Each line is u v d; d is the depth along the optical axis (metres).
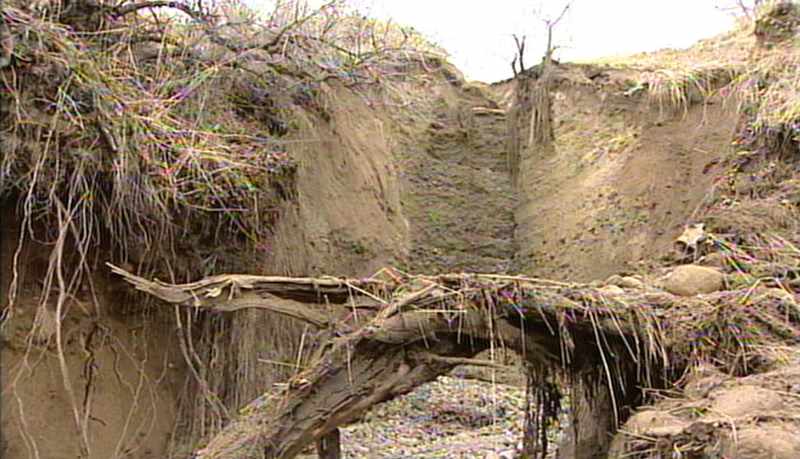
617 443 3.78
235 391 6.12
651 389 4.06
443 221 11.31
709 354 4.15
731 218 7.09
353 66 8.40
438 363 4.28
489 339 4.36
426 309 4.19
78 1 5.80
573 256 10.16
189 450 5.57
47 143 4.60
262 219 6.55
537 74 12.34
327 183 9.05
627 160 10.09
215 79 6.80
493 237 11.25
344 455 6.82
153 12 6.51
